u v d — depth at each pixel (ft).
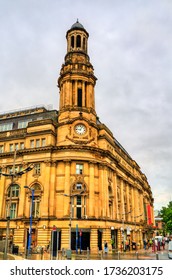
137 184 262.88
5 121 205.77
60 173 160.86
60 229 147.95
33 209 158.10
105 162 169.48
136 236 231.30
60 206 154.61
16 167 173.47
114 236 172.55
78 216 153.28
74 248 146.10
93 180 160.56
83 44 206.18
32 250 131.34
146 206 313.32
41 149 164.66
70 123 169.99
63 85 188.65
